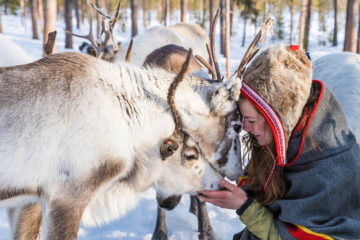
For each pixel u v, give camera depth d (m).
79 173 1.80
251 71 1.83
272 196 1.91
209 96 2.03
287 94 1.70
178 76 1.85
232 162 2.15
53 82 1.83
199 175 2.14
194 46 6.88
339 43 27.42
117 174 1.93
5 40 3.09
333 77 2.71
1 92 1.79
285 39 21.70
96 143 1.80
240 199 1.98
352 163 1.74
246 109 1.87
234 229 3.20
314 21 40.78
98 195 1.97
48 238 1.81
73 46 18.91
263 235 1.94
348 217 1.75
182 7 15.93
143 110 1.96
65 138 1.77
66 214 1.82
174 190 2.18
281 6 29.00
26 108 1.77
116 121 1.87
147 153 2.01
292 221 1.80
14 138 1.74
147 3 42.41
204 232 3.04
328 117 1.78
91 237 3.01
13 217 2.28
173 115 1.99
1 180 1.75
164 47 4.30
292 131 1.80
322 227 1.74
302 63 1.74
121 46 5.90
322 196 1.71
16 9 38.12
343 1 40.22
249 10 24.47
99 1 18.97
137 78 2.02
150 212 3.49
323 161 1.75
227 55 9.02
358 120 2.38
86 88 1.85
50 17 6.66
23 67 1.90
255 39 2.17
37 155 1.75
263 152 1.99
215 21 2.39
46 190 1.81
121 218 3.38
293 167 1.83
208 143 2.07
